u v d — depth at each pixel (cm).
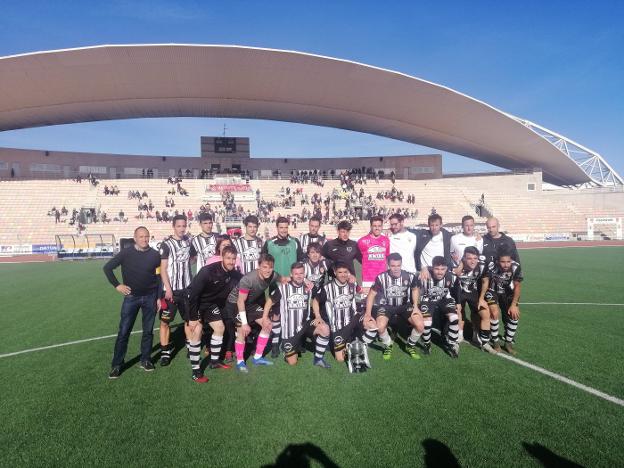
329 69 3344
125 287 442
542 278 1170
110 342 587
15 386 416
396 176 4634
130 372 459
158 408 360
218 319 468
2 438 311
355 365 444
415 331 487
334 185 4056
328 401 366
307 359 500
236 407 359
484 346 514
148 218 3350
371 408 350
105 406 365
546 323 643
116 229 3172
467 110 3766
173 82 3481
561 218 3750
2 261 2302
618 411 339
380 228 582
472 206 3919
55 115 3784
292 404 362
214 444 297
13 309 839
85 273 1571
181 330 667
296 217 3438
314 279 553
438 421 325
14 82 3123
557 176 5081
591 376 417
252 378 434
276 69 3338
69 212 3344
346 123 4378
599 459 272
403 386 399
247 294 462
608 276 1206
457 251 584
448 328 501
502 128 3994
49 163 4112
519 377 417
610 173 5266
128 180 3769
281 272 577
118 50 3005
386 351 489
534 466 264
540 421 323
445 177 4703
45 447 297
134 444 299
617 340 548
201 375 430
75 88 3362
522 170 4491
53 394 395
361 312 550
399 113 3956
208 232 586
